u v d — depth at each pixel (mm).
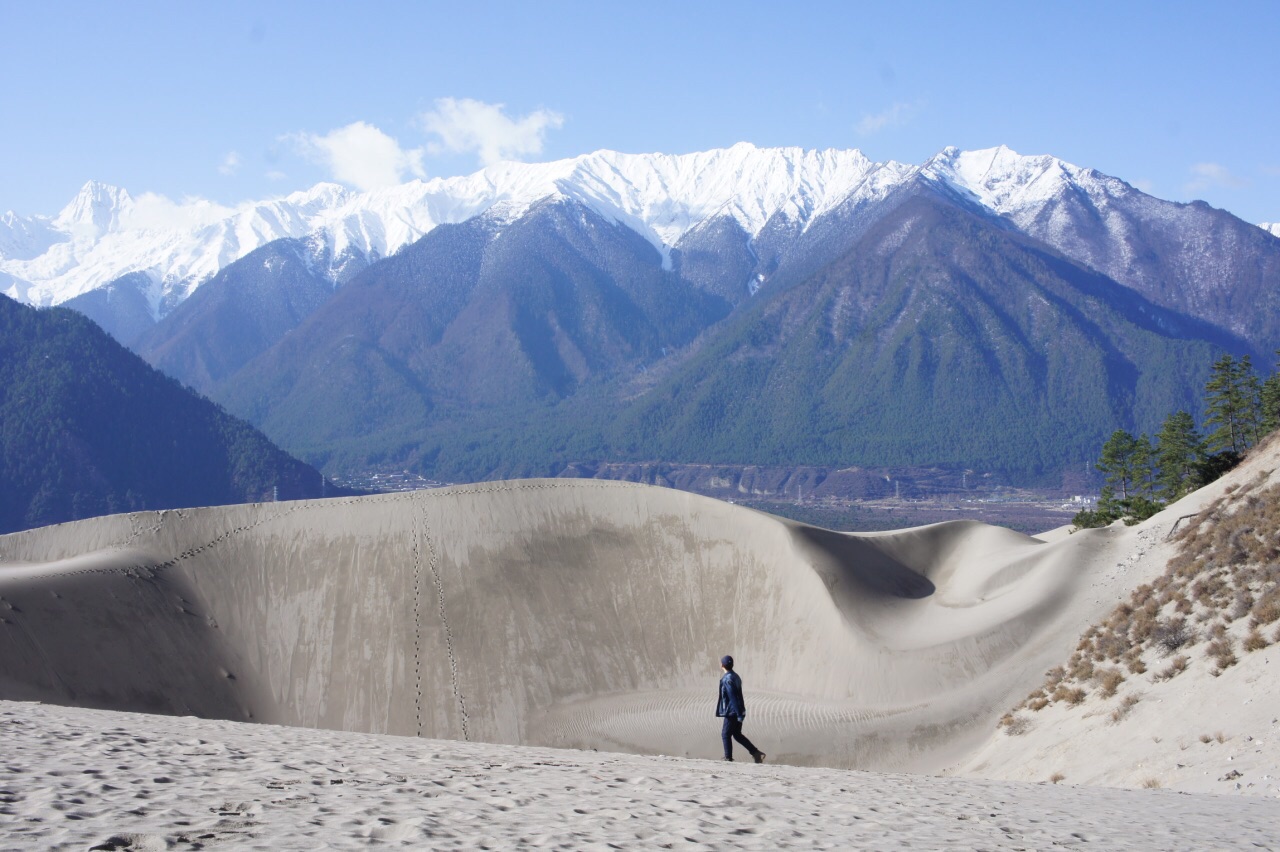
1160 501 97812
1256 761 26984
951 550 73500
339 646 62156
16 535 71188
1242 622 36000
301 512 71062
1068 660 47938
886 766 46188
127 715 26875
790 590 63188
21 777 15078
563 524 69750
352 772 18203
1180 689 34500
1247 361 95375
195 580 65938
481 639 62125
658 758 27828
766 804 18031
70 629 56125
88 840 11969
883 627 59656
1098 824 18094
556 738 54969
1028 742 39469
